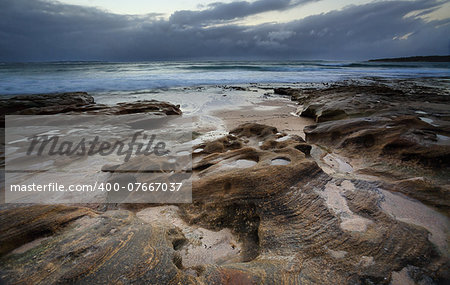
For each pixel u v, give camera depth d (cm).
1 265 159
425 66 5706
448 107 736
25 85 1752
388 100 912
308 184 287
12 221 192
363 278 173
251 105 1173
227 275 166
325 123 612
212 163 374
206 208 280
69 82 1959
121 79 2267
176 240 225
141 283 148
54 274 151
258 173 298
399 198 275
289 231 226
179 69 4028
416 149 406
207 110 1052
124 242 182
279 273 173
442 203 261
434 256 193
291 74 3228
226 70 3872
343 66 5616
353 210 248
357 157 452
